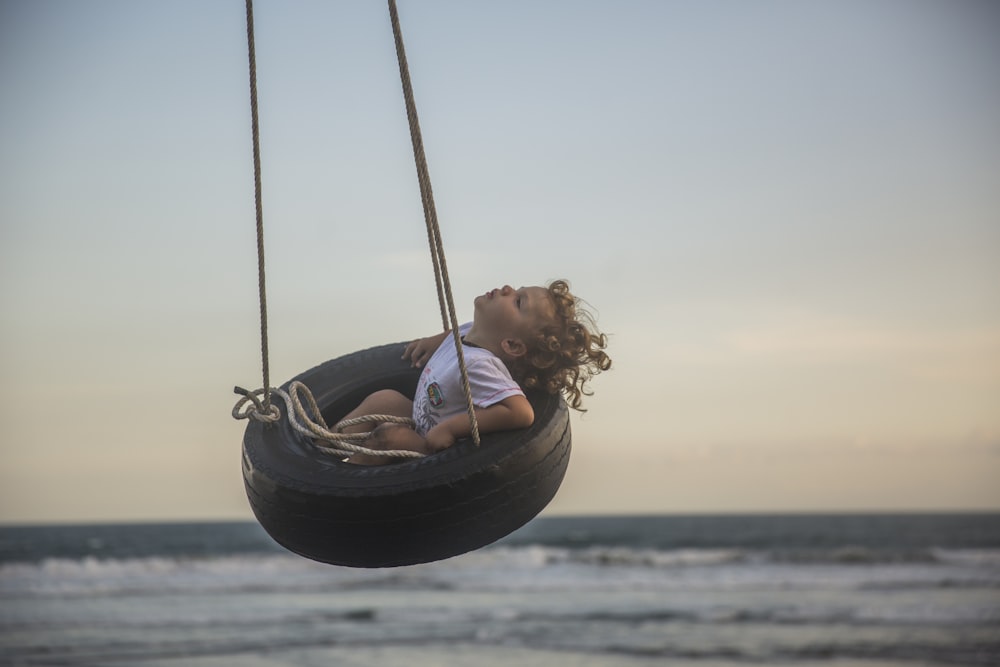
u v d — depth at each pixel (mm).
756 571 35031
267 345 3695
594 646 20438
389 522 3350
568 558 38250
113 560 36812
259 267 3650
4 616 25266
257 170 3584
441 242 3443
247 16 3570
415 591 30984
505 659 18906
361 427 3920
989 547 42906
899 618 24141
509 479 3385
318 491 3385
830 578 32906
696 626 23219
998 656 19141
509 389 3525
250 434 3842
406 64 3561
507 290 3857
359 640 21250
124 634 22312
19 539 49312
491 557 38469
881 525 61469
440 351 3896
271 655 19406
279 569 36031
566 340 3781
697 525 62781
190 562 36875
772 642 20859
